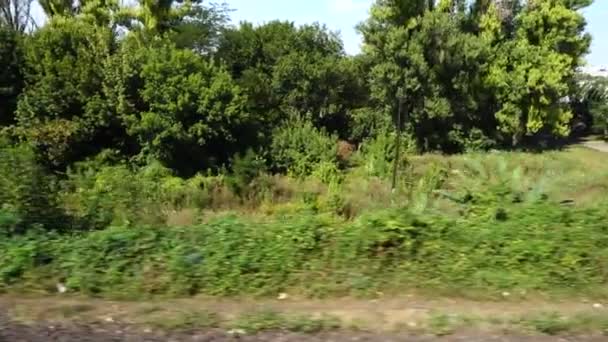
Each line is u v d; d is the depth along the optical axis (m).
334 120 60.00
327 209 25.50
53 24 50.75
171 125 44.06
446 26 57.41
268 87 57.31
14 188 10.66
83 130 44.25
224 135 45.59
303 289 7.90
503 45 62.09
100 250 8.28
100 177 18.64
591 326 6.67
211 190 37.28
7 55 47.16
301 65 57.16
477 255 8.38
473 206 10.06
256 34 61.91
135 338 6.37
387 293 7.89
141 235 8.49
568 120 64.50
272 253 8.27
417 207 9.93
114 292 7.75
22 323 6.71
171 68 44.88
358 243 8.39
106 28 52.97
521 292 7.82
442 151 60.38
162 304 7.45
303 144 48.12
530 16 62.38
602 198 10.95
